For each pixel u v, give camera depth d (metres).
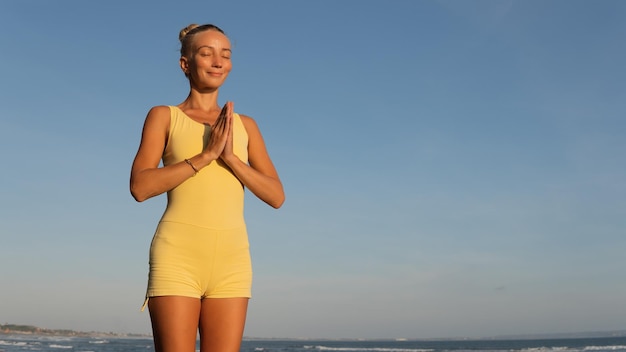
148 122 3.23
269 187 3.27
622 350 94.81
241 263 3.16
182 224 3.05
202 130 3.24
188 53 3.34
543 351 98.94
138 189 3.05
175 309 2.98
